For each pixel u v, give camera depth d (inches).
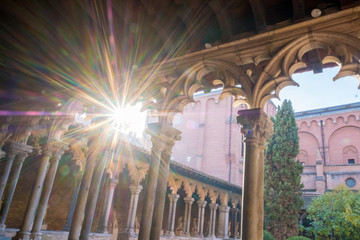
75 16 199.5
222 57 183.2
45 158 328.5
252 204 154.5
